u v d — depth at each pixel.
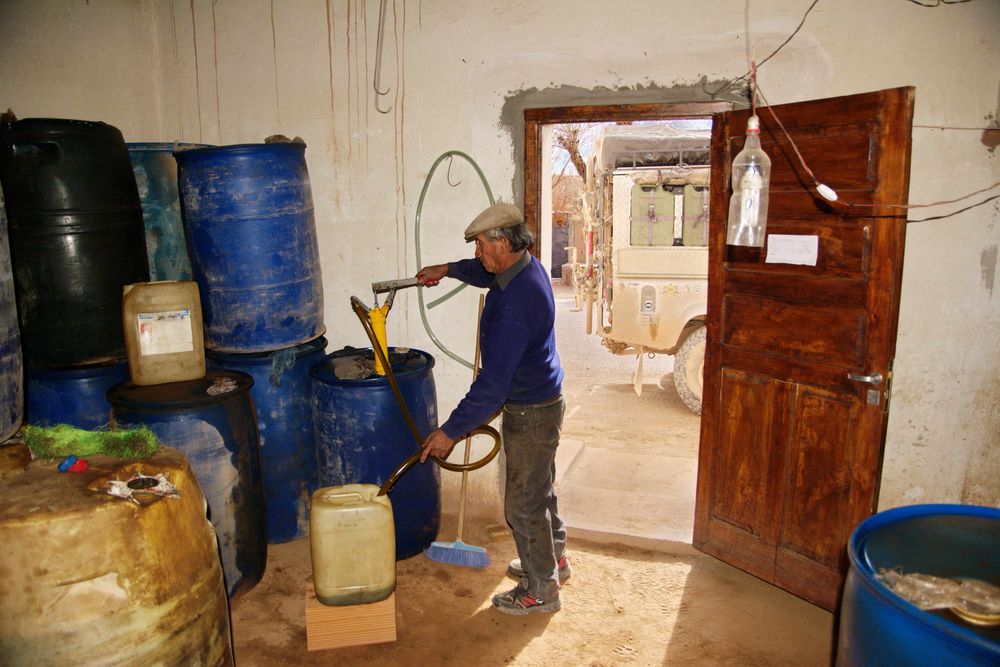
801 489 2.75
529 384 2.54
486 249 2.46
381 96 3.39
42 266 2.75
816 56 2.81
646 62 3.02
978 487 2.98
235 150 2.91
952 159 2.75
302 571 3.14
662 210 5.95
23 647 1.60
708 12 2.90
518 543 2.76
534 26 3.12
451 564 3.16
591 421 5.62
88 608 1.63
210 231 2.97
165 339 2.82
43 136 2.70
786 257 2.68
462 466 2.59
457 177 3.37
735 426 2.97
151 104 3.68
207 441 2.66
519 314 2.41
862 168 2.41
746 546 3.00
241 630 2.71
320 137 3.50
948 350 2.88
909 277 2.86
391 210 3.49
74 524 1.63
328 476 3.09
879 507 3.07
